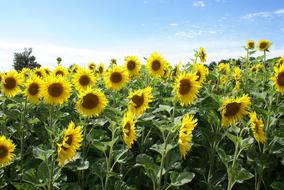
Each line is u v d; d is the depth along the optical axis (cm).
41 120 229
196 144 175
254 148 175
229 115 153
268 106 185
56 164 161
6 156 164
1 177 176
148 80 275
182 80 166
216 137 172
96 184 175
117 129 174
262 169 166
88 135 184
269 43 312
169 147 141
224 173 171
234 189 176
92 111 180
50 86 187
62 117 223
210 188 162
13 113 212
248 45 319
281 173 187
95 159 182
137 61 289
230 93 242
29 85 212
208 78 289
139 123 198
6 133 212
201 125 210
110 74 245
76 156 151
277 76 177
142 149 186
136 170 182
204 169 172
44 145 183
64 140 132
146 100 175
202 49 267
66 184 150
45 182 139
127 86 307
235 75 298
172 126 146
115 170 182
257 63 339
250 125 167
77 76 245
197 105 218
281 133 177
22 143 202
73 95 281
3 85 242
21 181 177
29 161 185
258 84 280
